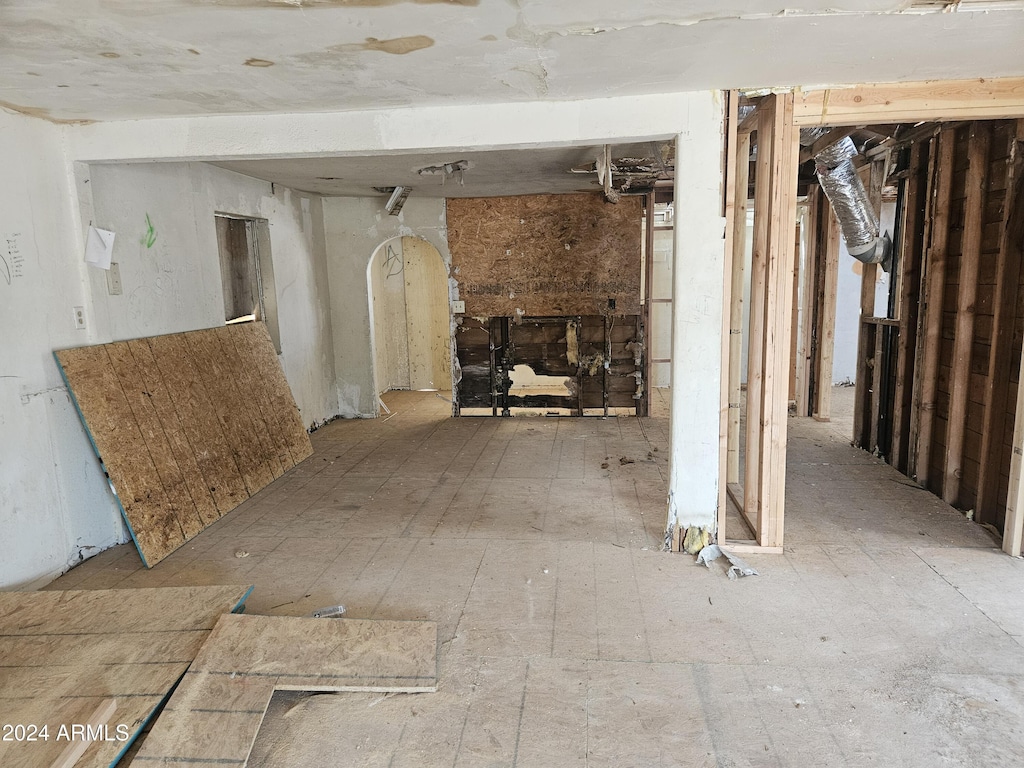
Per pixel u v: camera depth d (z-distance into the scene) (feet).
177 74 8.16
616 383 21.59
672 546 11.12
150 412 12.17
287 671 7.54
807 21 6.68
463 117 10.20
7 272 9.68
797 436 18.67
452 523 12.59
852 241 15.71
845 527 11.94
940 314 13.48
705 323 10.37
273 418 16.26
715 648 8.28
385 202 20.99
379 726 7.02
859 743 6.61
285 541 11.88
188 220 14.24
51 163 10.59
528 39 7.11
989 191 11.91
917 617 8.87
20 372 9.89
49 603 8.84
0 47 7.00
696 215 10.11
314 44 7.11
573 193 20.36
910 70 8.77
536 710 7.21
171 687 7.32
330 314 21.79
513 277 21.17
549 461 16.65
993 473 11.86
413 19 6.42
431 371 26.99
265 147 10.59
